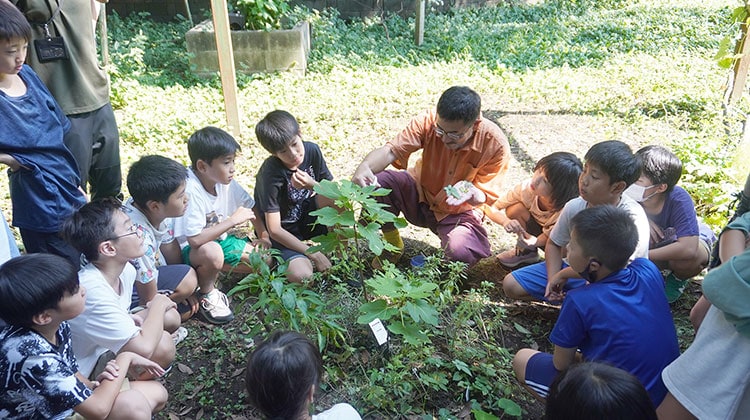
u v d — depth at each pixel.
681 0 11.91
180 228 3.37
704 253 3.50
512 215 3.99
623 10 11.23
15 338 2.13
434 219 4.15
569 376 1.74
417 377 2.98
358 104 6.75
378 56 8.73
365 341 3.16
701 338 2.21
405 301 2.86
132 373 2.78
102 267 2.63
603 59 8.51
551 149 5.79
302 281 3.32
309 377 1.96
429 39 9.72
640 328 2.43
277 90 7.21
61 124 3.39
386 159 3.91
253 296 3.77
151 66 8.16
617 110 6.58
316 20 9.77
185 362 3.23
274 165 3.69
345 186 2.92
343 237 3.28
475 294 3.42
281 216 3.88
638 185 3.28
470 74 7.92
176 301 3.38
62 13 3.43
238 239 3.78
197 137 3.40
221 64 5.57
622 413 1.62
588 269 2.56
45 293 2.09
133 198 3.10
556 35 9.70
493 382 3.00
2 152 3.04
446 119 3.40
